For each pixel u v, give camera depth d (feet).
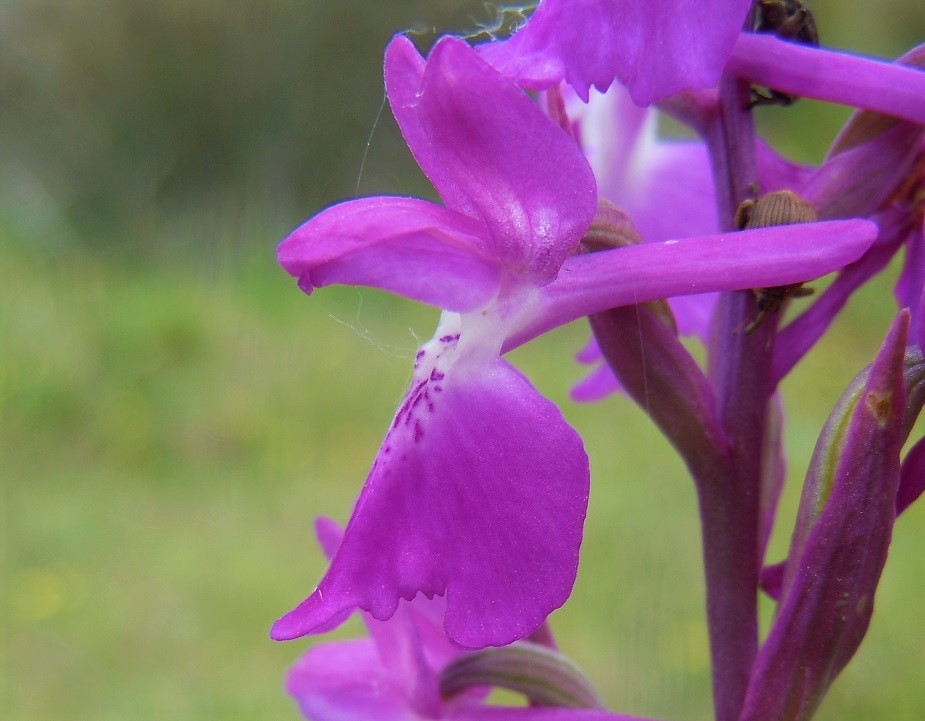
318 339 1.32
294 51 1.78
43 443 1.12
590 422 1.06
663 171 0.34
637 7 0.25
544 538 0.25
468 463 0.26
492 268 0.26
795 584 0.26
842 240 0.26
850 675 0.68
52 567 0.88
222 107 1.81
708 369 0.29
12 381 1.17
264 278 1.51
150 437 1.13
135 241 1.73
